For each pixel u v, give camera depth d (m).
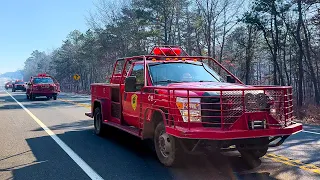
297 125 5.82
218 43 38.47
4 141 8.92
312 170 5.91
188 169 6.04
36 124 12.33
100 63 52.84
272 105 5.61
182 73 7.31
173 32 42.34
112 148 8.00
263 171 5.89
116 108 8.82
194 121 5.41
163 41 40.31
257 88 5.48
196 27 37.94
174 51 8.53
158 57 7.88
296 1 29.77
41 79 28.94
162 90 6.09
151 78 7.00
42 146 8.27
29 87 29.06
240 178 5.50
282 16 32.16
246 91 5.44
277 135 5.48
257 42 38.16
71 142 8.78
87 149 7.88
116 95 8.80
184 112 5.51
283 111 5.73
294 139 8.85
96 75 63.28
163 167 6.21
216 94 5.44
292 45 36.38
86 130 10.89
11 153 7.52
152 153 7.41
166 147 6.08
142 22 38.16
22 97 33.88
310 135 9.51
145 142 8.70
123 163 6.56
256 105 5.38
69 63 77.12
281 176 5.57
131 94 7.55
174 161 5.96
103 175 5.77
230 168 6.09
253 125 5.35
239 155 7.03
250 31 36.59
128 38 41.06
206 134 5.16
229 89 5.26
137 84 7.17
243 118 5.32
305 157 6.88
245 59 39.56
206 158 6.78
